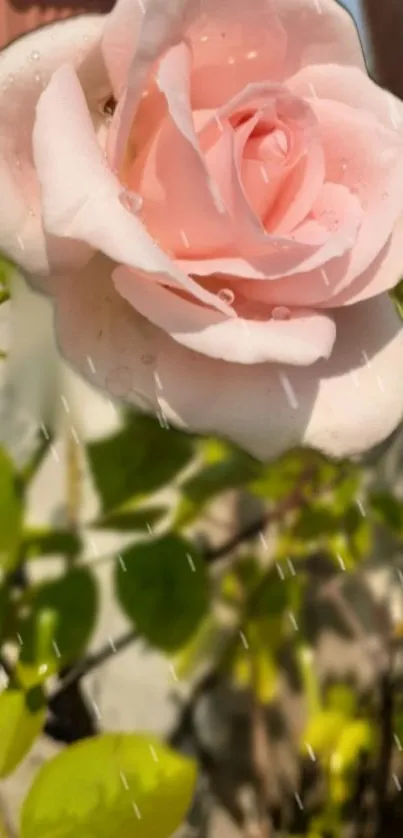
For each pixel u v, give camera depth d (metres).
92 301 0.29
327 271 0.29
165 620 0.36
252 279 0.29
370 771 0.50
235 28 0.28
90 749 0.30
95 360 0.29
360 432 0.30
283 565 0.49
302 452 0.30
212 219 0.28
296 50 0.31
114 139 0.27
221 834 0.54
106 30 0.28
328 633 0.59
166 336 0.29
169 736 0.55
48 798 0.30
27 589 0.38
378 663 0.56
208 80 0.29
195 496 0.41
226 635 0.50
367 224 0.30
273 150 0.29
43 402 0.38
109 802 0.30
